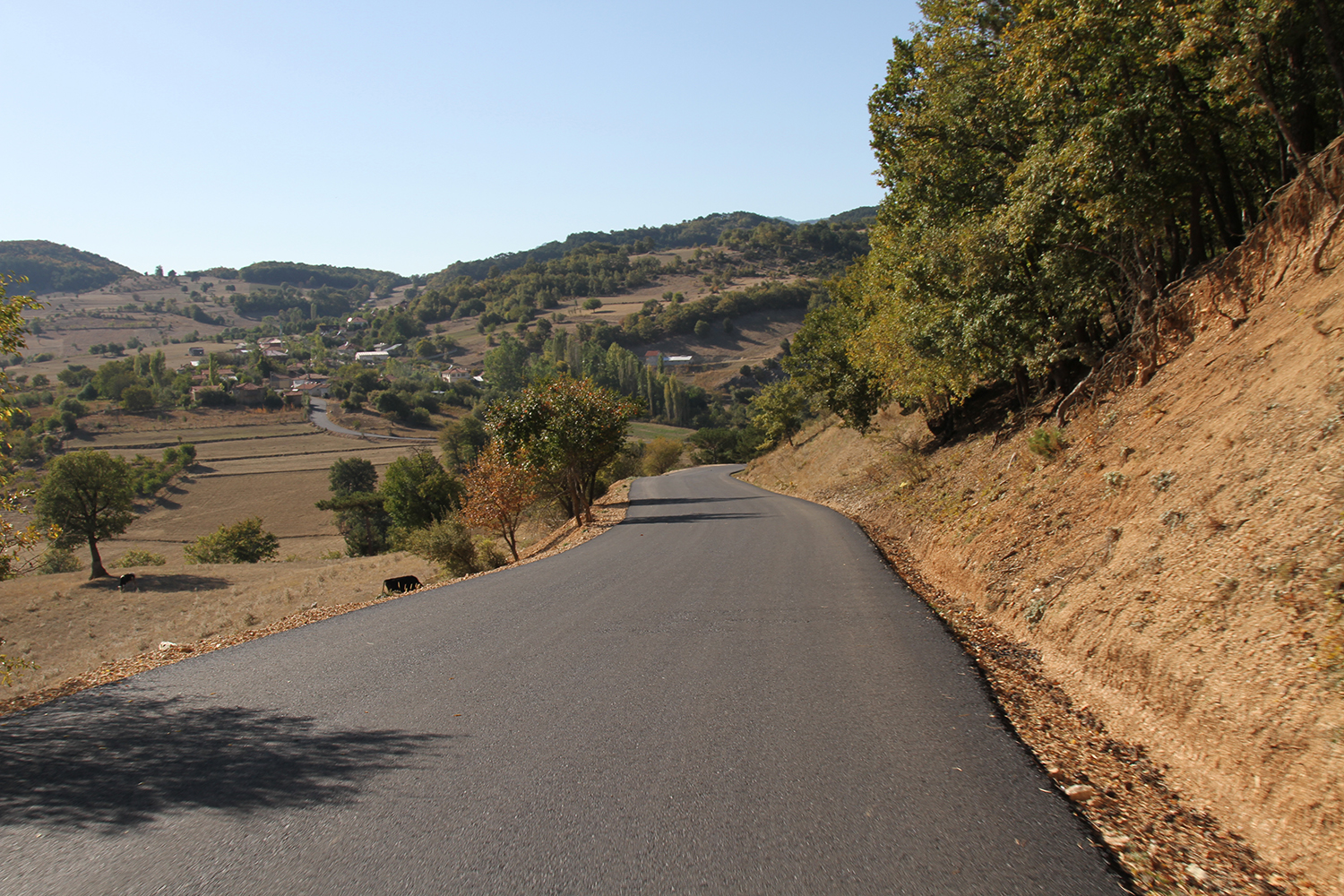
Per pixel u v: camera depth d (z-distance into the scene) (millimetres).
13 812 3898
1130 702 4840
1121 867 3068
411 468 69250
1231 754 3824
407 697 5734
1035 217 13164
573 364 140250
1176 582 5254
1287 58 10008
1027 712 5035
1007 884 2908
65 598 41094
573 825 3529
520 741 4695
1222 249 13375
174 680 6562
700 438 93938
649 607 9047
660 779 4039
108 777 4332
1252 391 6688
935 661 6180
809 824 3459
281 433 119500
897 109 18734
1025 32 12055
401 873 3143
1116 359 11305
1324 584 4090
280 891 3025
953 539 10828
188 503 84688
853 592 9406
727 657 6562
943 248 16906
